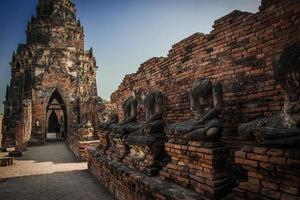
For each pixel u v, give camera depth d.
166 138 6.00
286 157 2.85
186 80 6.42
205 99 4.73
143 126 6.27
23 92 29.23
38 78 28.83
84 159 14.23
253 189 3.26
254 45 4.57
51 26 31.70
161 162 5.70
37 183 9.10
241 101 4.78
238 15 5.02
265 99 4.33
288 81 3.07
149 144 5.70
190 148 4.47
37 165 13.09
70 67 30.75
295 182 2.79
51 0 33.50
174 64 6.95
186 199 3.90
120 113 12.05
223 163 4.11
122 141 7.66
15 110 29.61
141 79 9.28
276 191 3.00
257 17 4.53
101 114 19.08
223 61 5.25
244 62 4.76
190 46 6.28
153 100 6.56
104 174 8.47
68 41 32.00
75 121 25.70
